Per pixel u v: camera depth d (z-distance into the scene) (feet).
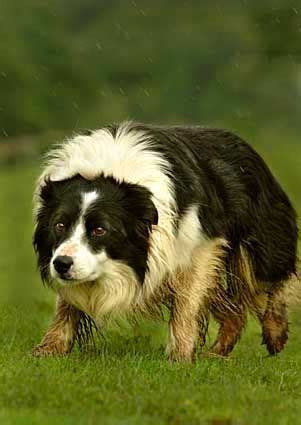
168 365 36.99
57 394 31.53
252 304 43.83
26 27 187.42
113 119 171.42
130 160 38.04
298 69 154.20
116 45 182.19
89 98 179.73
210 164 40.70
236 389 33.35
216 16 172.76
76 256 35.91
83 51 185.57
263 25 149.89
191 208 38.47
